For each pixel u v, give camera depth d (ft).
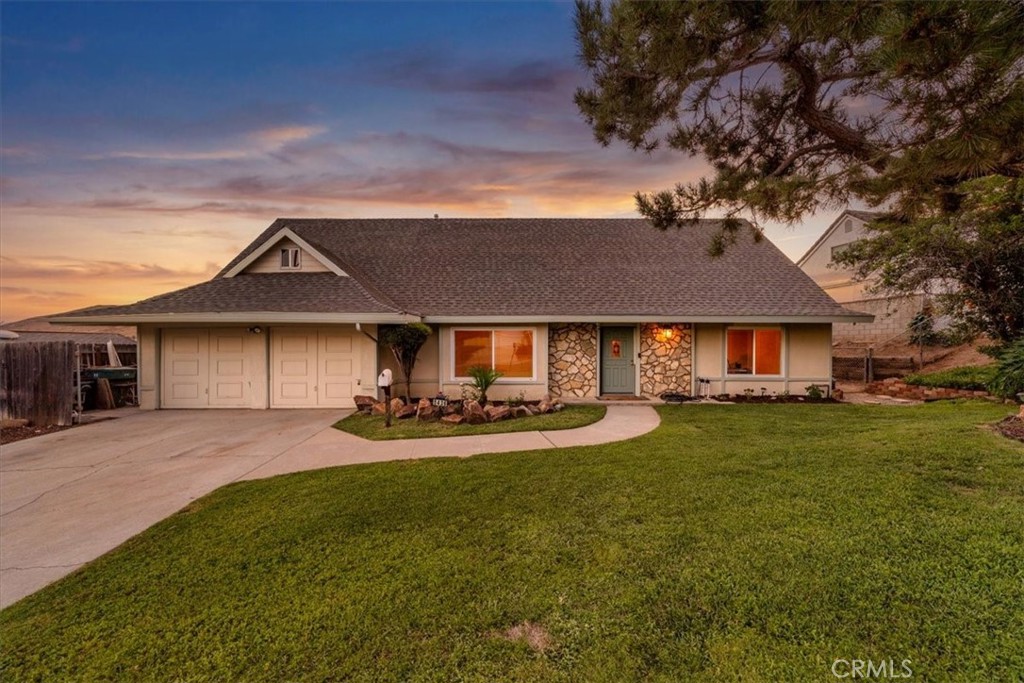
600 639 7.94
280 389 37.65
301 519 13.82
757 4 13.93
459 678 7.14
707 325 41.70
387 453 22.15
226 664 7.68
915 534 11.09
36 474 19.35
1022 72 10.63
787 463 17.65
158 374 37.24
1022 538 10.62
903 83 13.10
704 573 9.88
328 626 8.58
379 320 33.58
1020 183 27.68
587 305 39.68
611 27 16.56
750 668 7.11
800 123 20.56
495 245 48.42
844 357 55.72
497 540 12.00
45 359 30.27
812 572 9.69
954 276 34.42
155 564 11.25
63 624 8.98
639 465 18.47
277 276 38.55
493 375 35.22
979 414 25.95
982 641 7.45
